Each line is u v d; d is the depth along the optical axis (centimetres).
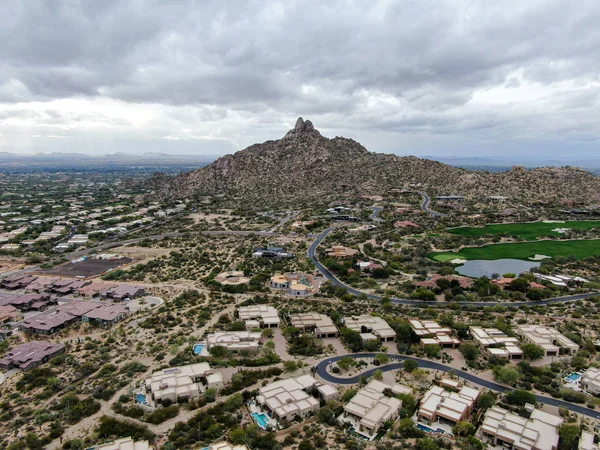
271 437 9075
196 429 9431
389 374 11800
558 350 12862
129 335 14500
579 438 9000
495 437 9075
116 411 10181
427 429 9531
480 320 15200
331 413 9794
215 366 12125
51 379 11688
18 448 9050
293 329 14162
